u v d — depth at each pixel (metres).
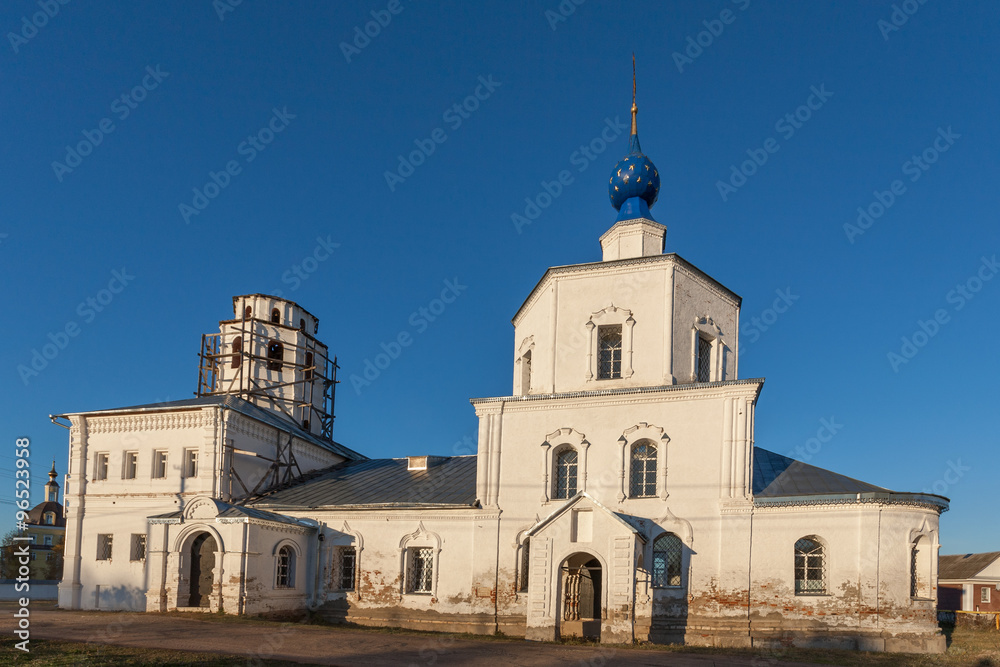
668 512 27.75
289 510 34.25
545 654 22.20
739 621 26.09
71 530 36.25
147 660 18.81
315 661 19.52
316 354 46.69
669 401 28.64
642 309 30.31
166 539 31.59
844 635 25.08
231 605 29.42
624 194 33.91
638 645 25.25
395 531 32.19
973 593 56.88
